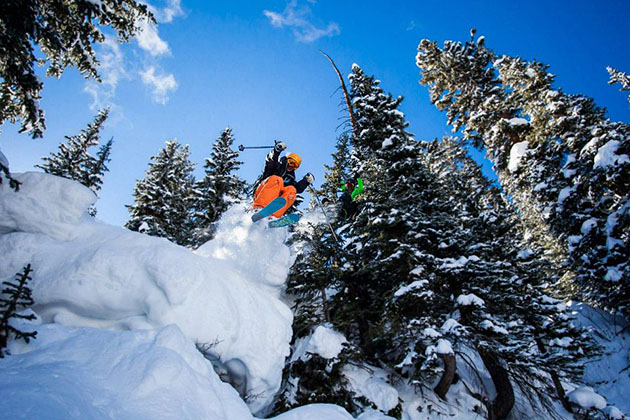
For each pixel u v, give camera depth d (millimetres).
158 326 4938
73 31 6965
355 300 9469
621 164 10867
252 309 6227
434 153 14602
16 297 3543
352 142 12961
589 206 13117
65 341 3527
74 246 5312
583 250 12609
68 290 4746
